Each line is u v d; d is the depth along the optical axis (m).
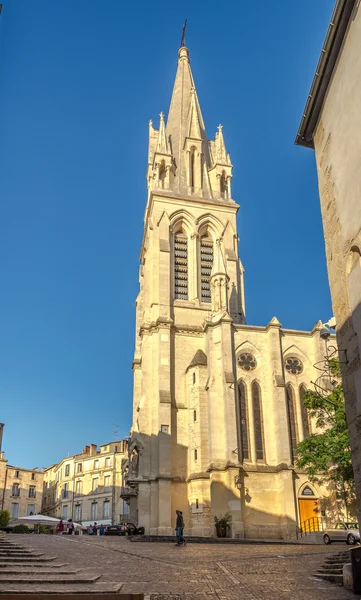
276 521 51.34
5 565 19.23
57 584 15.59
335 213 20.05
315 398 38.88
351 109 18.64
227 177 77.81
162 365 59.97
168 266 67.00
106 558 24.53
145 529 53.72
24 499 105.12
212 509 50.56
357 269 17.89
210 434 53.75
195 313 66.12
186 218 72.50
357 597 14.81
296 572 19.72
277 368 57.34
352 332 18.14
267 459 54.31
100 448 105.56
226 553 28.12
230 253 71.38
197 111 85.44
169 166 75.88
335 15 18.88
